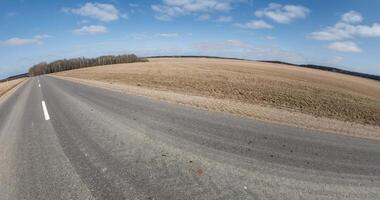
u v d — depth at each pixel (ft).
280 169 16.44
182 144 20.44
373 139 26.63
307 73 192.85
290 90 92.02
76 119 30.12
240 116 31.94
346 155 20.01
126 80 106.22
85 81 98.37
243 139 22.09
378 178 16.15
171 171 15.61
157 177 14.84
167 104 39.17
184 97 49.73
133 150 19.13
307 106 67.31
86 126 26.61
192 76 124.26
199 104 40.32
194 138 22.00
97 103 41.06
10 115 37.06
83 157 18.12
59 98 50.34
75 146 20.51
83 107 37.99
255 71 168.55
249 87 93.81
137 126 25.99
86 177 15.07
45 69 419.33
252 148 19.98
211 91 83.05
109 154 18.47
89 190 13.61
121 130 24.63
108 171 15.74
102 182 14.39
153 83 96.53
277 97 77.15
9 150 20.74
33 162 17.84
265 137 23.00
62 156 18.51
